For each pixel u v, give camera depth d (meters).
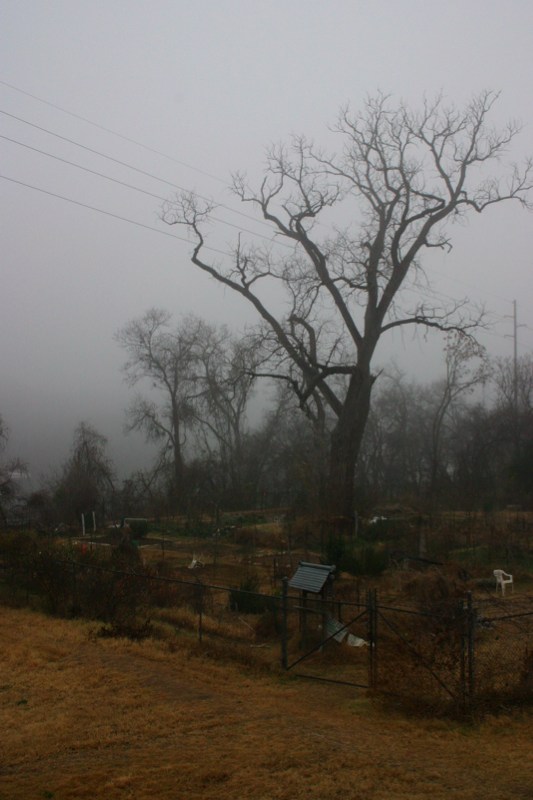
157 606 18.89
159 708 11.01
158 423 66.44
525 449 52.41
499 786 8.27
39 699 11.36
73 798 7.67
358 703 11.71
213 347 68.38
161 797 7.72
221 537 37.62
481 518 35.25
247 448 69.75
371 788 8.12
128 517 47.12
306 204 38.81
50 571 18.77
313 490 39.28
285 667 13.56
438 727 10.50
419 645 11.54
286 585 13.98
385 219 38.38
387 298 38.22
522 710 11.19
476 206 38.19
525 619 16.73
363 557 25.97
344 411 38.09
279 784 8.15
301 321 39.50
